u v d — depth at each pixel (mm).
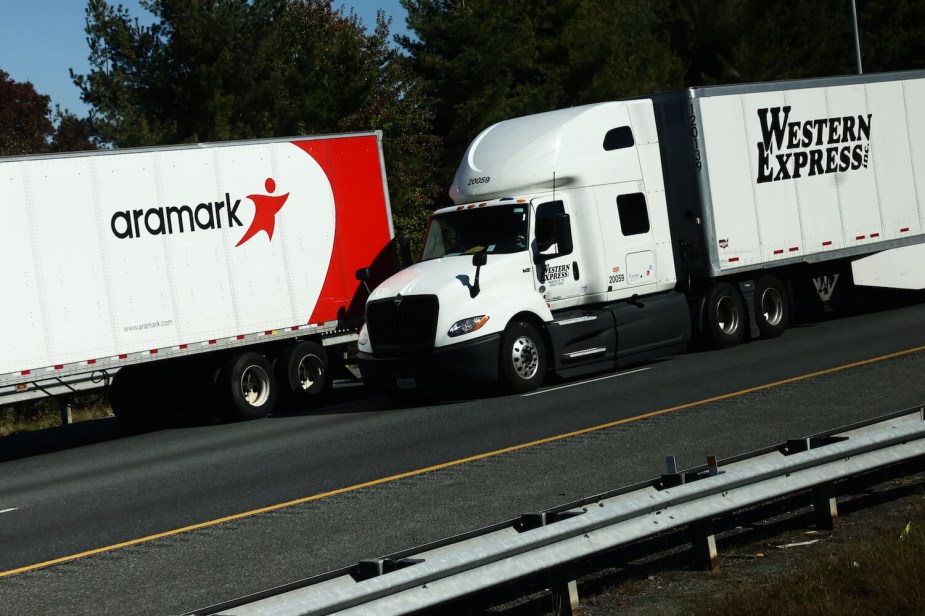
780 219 33094
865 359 25969
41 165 26828
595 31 83500
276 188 30969
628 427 20062
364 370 27438
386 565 9492
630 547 11906
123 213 28078
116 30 60906
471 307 26375
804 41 99688
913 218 36906
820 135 34344
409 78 74375
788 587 10156
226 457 22219
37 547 15422
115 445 27641
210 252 29531
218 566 13227
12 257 26328
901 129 36719
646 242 30359
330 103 66062
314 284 31562
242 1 63531
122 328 27875
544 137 28734
